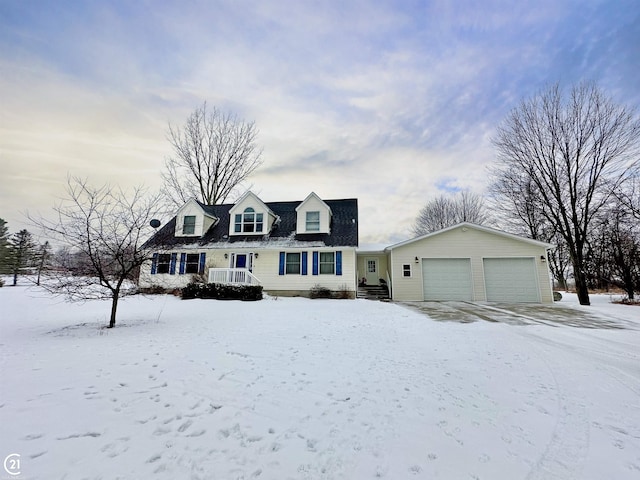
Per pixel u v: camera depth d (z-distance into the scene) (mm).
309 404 3283
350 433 2705
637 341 6527
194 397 3338
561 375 4336
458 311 11258
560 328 7984
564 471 2219
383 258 21172
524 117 15500
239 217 18188
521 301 14938
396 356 5211
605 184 13953
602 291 21250
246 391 3570
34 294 14141
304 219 17547
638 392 3742
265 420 2902
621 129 13391
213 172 22906
